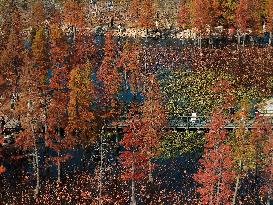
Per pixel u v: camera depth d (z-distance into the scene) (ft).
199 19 331.98
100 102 208.95
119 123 222.89
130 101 249.75
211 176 157.58
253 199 182.09
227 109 246.06
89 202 183.83
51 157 192.85
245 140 171.22
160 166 205.67
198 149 215.31
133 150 173.06
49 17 376.07
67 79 211.20
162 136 219.41
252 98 264.11
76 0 390.21
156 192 189.67
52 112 185.57
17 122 222.07
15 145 196.34
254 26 336.49
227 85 276.62
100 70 234.58
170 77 291.99
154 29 383.45
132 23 390.01
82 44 303.27
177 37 369.50
